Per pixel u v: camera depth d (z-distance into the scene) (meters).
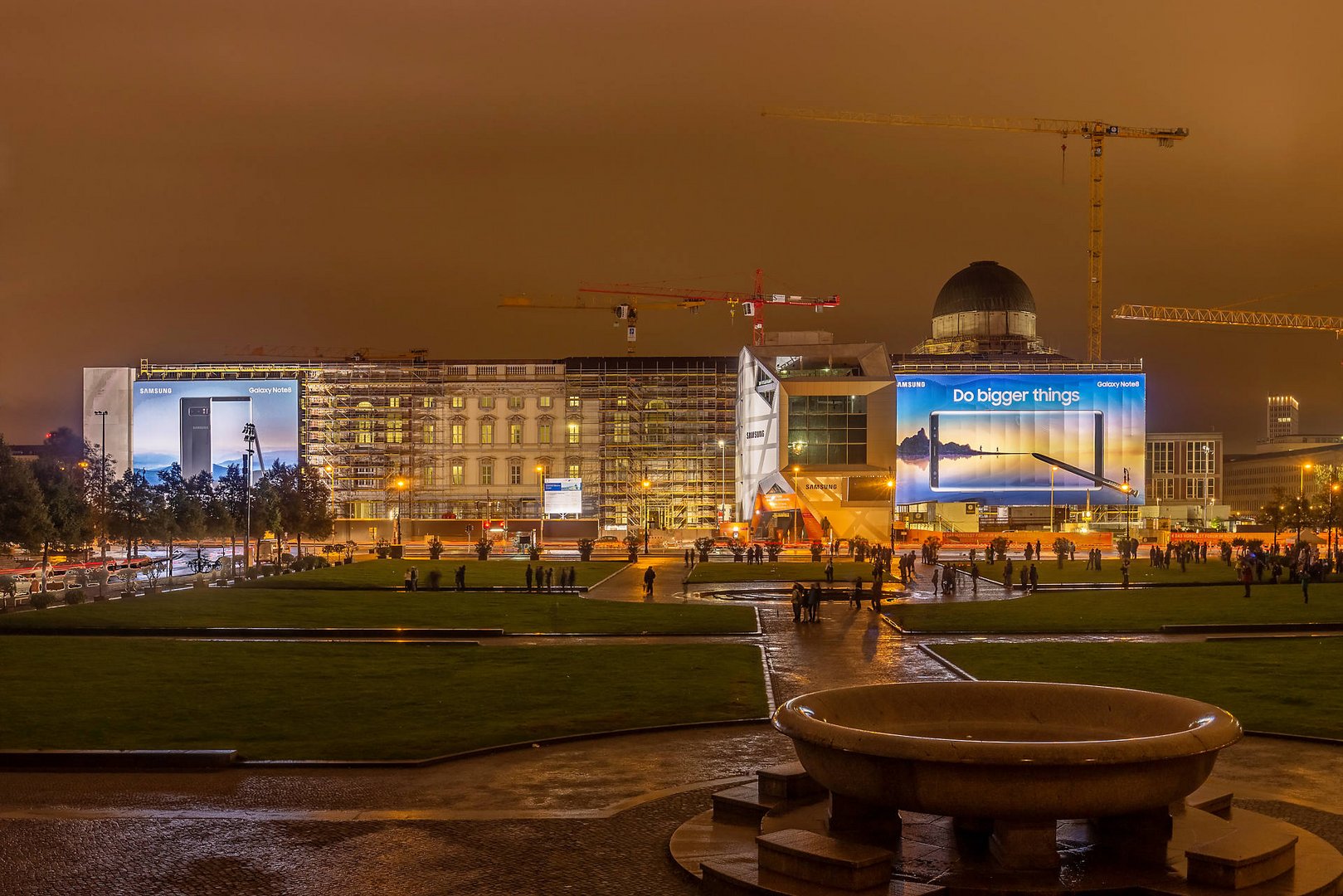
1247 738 27.72
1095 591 76.06
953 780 15.64
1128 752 15.38
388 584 80.75
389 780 23.70
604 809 21.25
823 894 15.82
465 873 17.62
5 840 19.30
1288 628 51.75
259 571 88.19
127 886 17.09
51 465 93.19
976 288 196.38
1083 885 16.02
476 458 182.88
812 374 164.25
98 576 81.56
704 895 16.58
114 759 24.55
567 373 183.12
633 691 35.22
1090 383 171.75
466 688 35.81
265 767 24.77
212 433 176.00
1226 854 16.20
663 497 181.38
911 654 45.06
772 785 19.91
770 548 117.38
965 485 171.25
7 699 33.19
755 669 40.47
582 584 82.94
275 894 16.78
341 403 181.88
